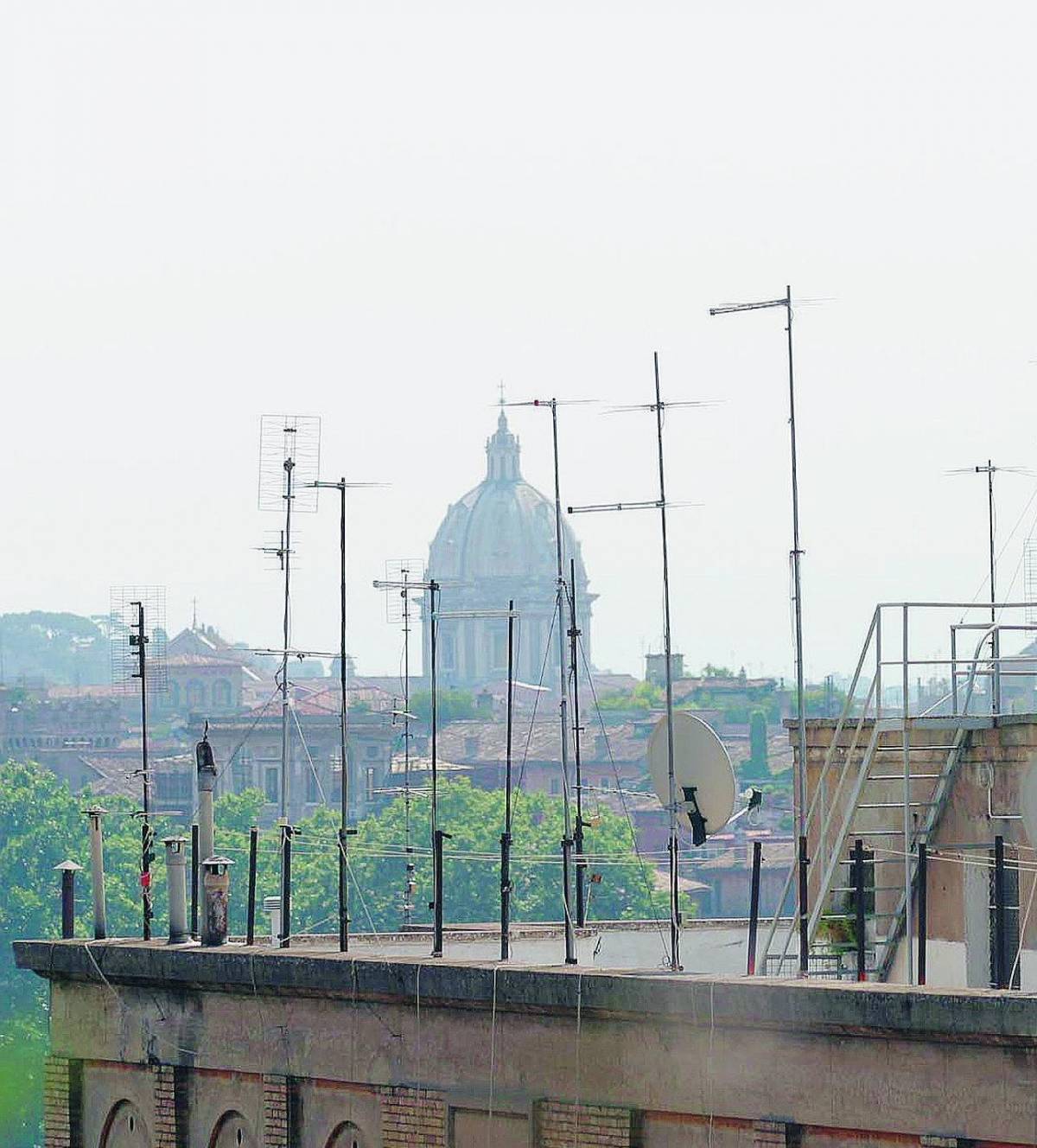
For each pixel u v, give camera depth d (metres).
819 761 108.50
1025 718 99.44
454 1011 90.81
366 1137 93.88
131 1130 103.19
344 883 100.94
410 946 115.56
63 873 107.50
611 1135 85.06
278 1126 96.56
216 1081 99.81
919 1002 75.56
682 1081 83.31
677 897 96.06
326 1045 95.31
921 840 103.31
